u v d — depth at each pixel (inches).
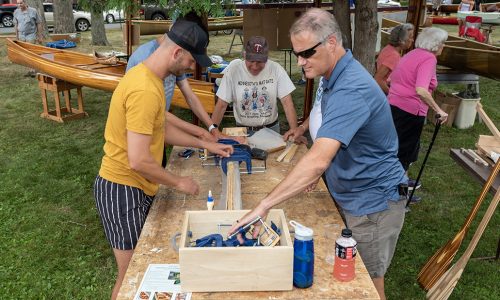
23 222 138.6
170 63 66.5
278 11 209.3
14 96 295.0
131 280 57.7
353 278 57.2
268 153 103.4
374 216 72.5
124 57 286.7
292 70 365.4
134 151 65.9
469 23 365.1
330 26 60.9
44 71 233.1
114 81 215.9
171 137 87.5
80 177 171.2
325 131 60.0
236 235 56.8
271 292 54.6
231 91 117.8
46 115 245.9
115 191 75.6
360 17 166.6
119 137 72.1
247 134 111.0
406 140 143.4
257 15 209.8
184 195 82.5
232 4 116.6
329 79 64.6
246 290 54.6
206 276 53.9
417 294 105.2
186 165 97.9
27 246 125.3
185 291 54.6
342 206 75.4
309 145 180.5
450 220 139.2
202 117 109.8
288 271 53.7
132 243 78.4
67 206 148.9
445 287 85.0
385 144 68.5
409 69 136.9
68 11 478.3
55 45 319.3
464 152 114.0
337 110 60.4
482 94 296.7
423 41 135.9
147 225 71.2
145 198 78.6
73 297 105.0
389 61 159.6
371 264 75.7
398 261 118.0
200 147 89.0
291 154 100.9
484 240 127.3
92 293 106.2
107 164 75.5
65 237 130.4
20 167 180.4
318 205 77.9
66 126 233.1
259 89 116.8
